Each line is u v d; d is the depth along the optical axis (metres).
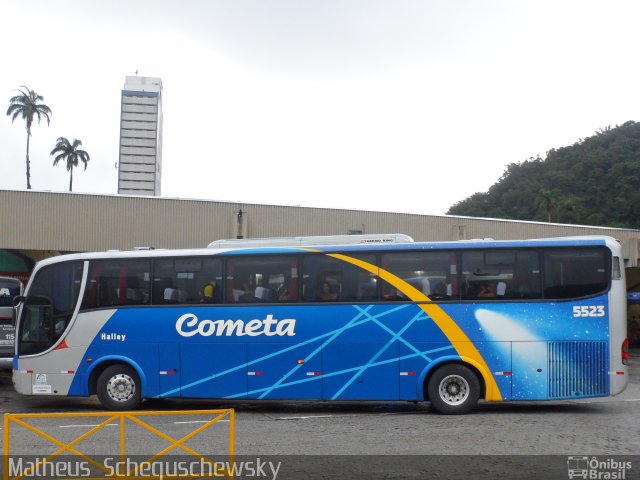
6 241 25.08
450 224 29.58
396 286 13.02
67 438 10.48
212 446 9.72
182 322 13.42
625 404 14.38
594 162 93.88
